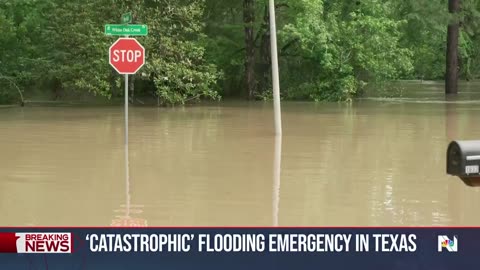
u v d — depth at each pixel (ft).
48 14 87.56
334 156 39.17
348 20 97.35
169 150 41.78
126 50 41.98
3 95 89.61
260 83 101.24
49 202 26.35
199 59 84.69
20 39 91.97
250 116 68.33
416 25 112.68
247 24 97.40
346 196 27.55
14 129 54.49
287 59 101.24
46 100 93.71
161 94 79.87
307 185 30.07
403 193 28.22
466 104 88.63
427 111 75.41
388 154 40.11
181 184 30.22
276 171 33.78
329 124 59.36
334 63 93.04
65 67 80.23
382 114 71.10
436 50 174.70
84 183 30.48
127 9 78.84
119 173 33.19
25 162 36.65
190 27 83.76
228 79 105.29
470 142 11.37
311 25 89.35
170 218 23.72
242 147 43.24
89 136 49.65
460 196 27.63
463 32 146.72
